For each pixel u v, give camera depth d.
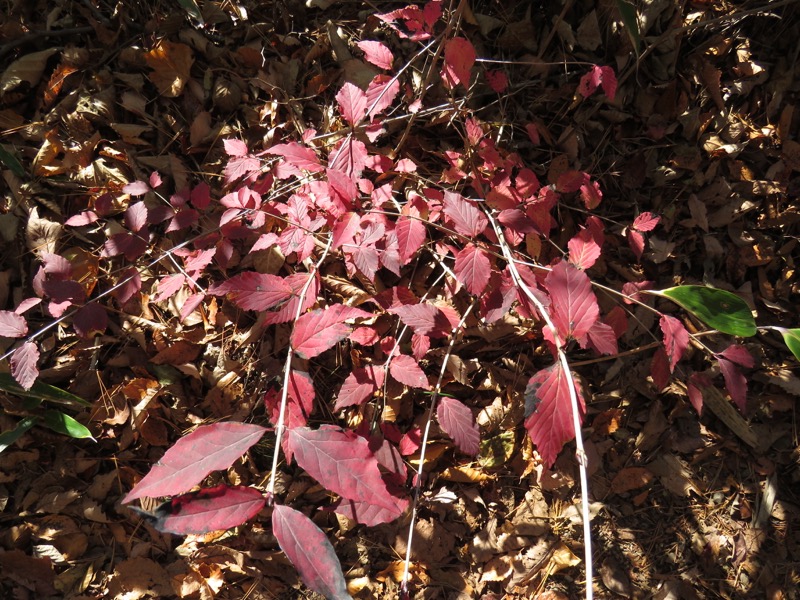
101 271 0.76
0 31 0.81
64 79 0.82
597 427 0.76
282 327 0.76
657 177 0.84
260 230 0.76
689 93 0.85
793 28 0.86
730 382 0.57
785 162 0.84
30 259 0.76
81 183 0.79
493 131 0.83
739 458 0.75
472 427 0.56
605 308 0.79
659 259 0.81
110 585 0.65
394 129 0.83
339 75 0.85
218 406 0.74
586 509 0.34
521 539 0.70
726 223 0.82
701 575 0.69
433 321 0.56
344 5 0.87
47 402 0.71
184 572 0.67
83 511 0.68
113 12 0.85
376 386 0.59
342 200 0.55
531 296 0.48
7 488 0.68
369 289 0.76
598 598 0.67
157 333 0.74
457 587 0.67
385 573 0.68
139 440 0.72
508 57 0.87
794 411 0.77
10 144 0.79
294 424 0.45
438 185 0.73
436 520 0.70
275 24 0.87
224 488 0.35
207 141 0.82
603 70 0.67
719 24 0.86
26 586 0.64
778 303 0.80
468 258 0.51
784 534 0.71
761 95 0.86
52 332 0.74
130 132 0.81
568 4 0.79
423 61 0.85
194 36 0.84
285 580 0.67
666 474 0.74
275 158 0.75
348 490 0.37
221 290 0.51
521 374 0.76
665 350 0.60
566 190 0.67
